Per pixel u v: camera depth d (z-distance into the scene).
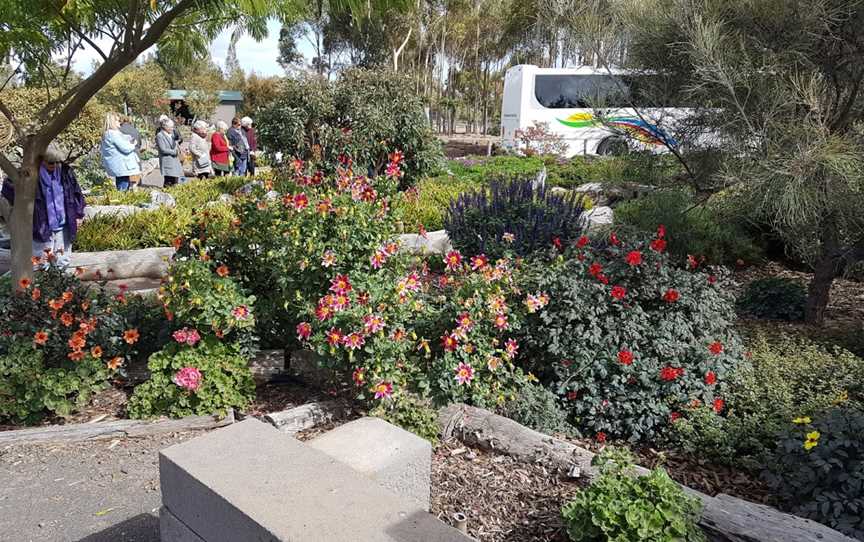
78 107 3.93
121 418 3.56
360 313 3.29
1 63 4.45
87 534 2.58
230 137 12.93
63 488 2.91
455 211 6.38
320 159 8.92
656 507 2.21
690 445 3.36
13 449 3.24
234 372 3.60
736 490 3.05
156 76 27.89
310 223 3.61
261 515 1.77
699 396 3.68
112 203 8.39
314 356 3.76
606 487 2.34
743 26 4.84
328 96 9.24
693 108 5.19
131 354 4.05
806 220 4.45
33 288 3.87
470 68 39.91
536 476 2.97
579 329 3.63
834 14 4.42
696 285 4.00
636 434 3.51
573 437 3.54
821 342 4.94
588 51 5.77
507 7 26.02
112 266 6.52
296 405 3.70
